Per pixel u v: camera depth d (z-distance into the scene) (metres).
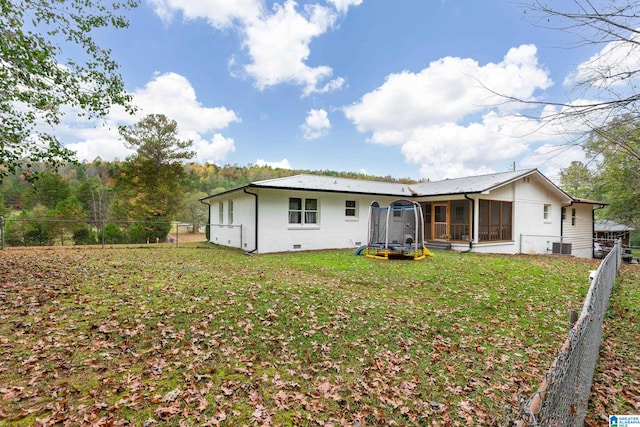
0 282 5.42
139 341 3.65
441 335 4.49
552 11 3.01
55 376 2.89
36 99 5.67
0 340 3.42
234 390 2.91
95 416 2.42
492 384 3.30
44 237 16.62
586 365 2.71
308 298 5.57
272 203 12.69
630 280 9.19
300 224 13.51
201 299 5.10
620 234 23.59
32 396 2.60
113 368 3.10
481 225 14.79
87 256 9.39
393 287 7.08
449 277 8.14
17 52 5.10
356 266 9.47
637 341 4.64
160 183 24.73
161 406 2.60
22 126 5.80
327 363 3.53
